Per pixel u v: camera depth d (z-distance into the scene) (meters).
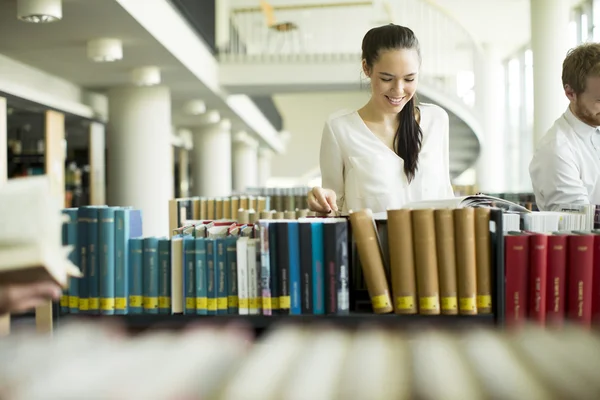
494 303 1.79
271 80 9.36
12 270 0.88
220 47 9.73
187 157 16.58
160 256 1.94
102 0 5.01
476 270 1.79
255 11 13.84
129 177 8.52
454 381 0.80
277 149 20.02
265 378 0.82
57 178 7.79
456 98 11.12
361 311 1.85
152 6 6.06
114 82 8.44
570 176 2.26
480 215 1.79
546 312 1.76
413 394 0.78
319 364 0.86
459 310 1.78
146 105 8.59
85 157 12.36
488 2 12.40
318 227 1.81
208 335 0.95
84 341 0.90
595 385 0.77
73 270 1.01
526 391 0.77
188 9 7.55
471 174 19.12
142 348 0.89
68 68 7.56
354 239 1.83
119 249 1.95
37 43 6.36
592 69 2.13
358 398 0.77
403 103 2.10
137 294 1.95
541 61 7.95
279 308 1.83
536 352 0.87
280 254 1.82
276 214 4.11
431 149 2.25
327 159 2.35
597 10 10.98
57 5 4.94
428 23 13.36
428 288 1.77
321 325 1.79
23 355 0.84
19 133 10.89
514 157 15.95
